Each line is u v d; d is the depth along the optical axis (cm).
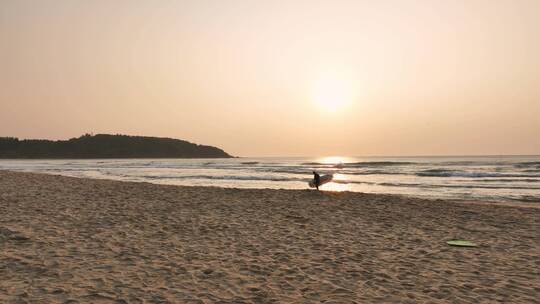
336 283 605
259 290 564
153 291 545
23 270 618
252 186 2880
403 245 871
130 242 828
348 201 1597
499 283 617
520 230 1070
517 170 4953
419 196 2272
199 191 1872
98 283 570
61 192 1678
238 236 924
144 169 6219
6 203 1302
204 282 592
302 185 2969
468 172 4553
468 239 946
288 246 837
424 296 555
